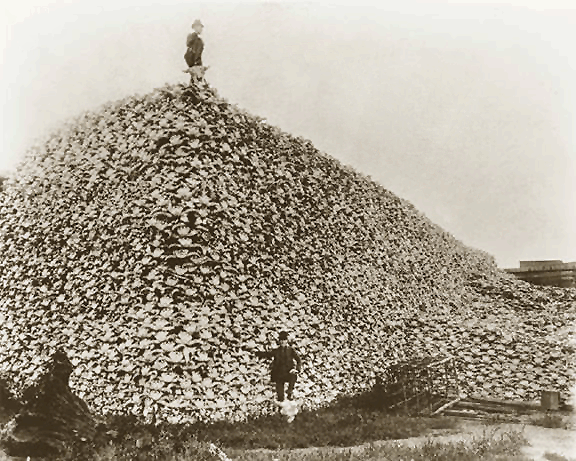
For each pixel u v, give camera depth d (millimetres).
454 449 11625
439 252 31344
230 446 12000
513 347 21094
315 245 21422
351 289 21719
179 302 14367
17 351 16781
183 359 13695
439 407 17156
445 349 21375
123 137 18578
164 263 14805
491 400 18188
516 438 12461
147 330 14070
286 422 14094
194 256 15078
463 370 19938
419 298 25828
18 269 18547
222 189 17109
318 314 19000
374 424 14227
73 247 17391
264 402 14703
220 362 14281
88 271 16469
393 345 21266
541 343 21266
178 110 17703
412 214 31828
